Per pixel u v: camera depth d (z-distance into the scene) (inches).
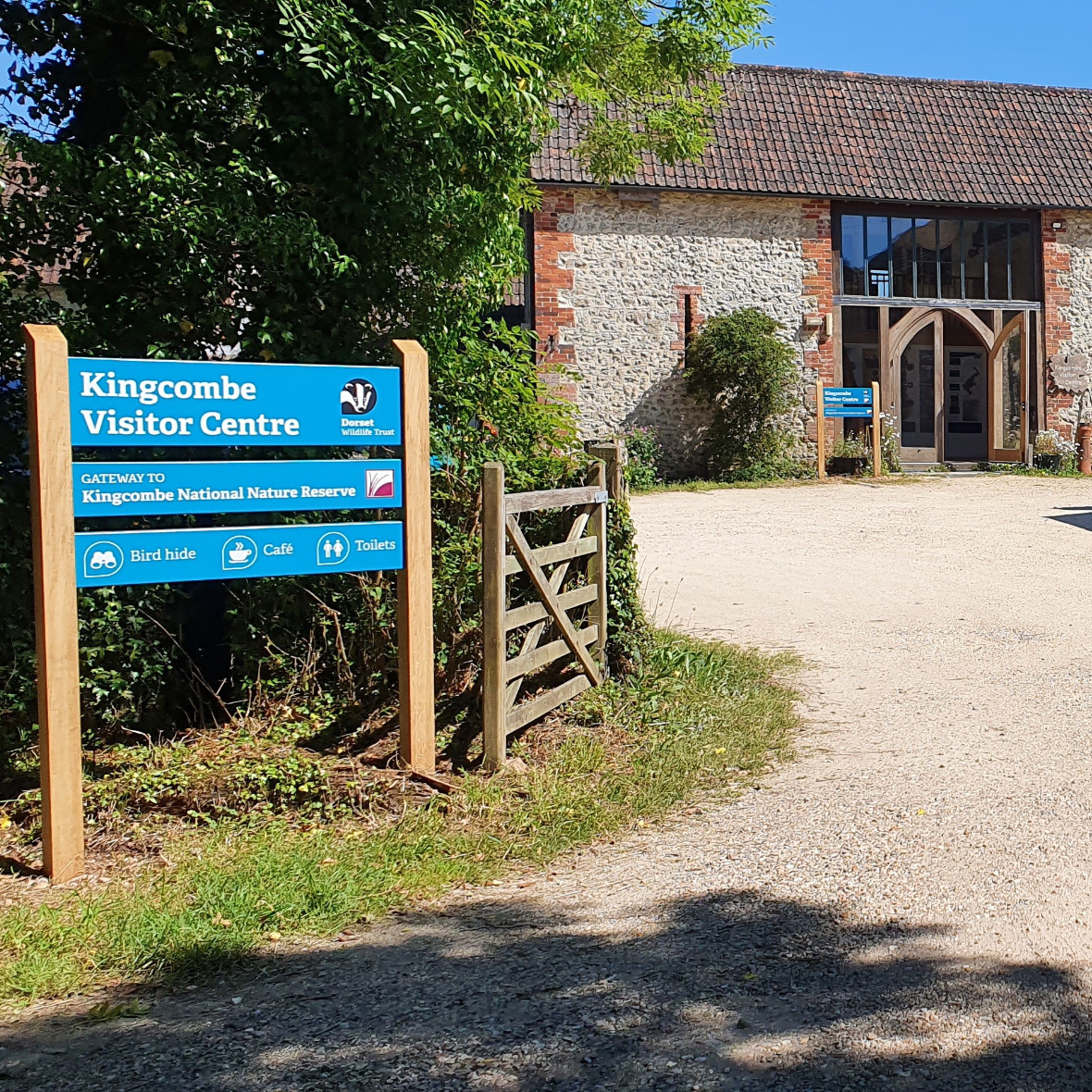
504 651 217.3
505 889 169.5
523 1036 124.5
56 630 172.7
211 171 225.9
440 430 254.5
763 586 413.7
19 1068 121.0
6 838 187.2
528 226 770.2
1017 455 853.2
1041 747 229.9
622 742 236.4
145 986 140.4
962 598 388.8
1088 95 908.0
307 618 243.1
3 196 230.1
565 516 263.1
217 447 238.1
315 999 134.7
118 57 241.6
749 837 186.5
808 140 816.9
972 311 846.5
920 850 177.0
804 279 807.1
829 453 815.1
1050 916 151.8
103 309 237.9
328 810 196.5
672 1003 131.0
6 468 216.7
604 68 389.4
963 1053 119.3
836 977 136.6
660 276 786.2
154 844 183.3
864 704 267.6
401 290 256.2
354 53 227.6
